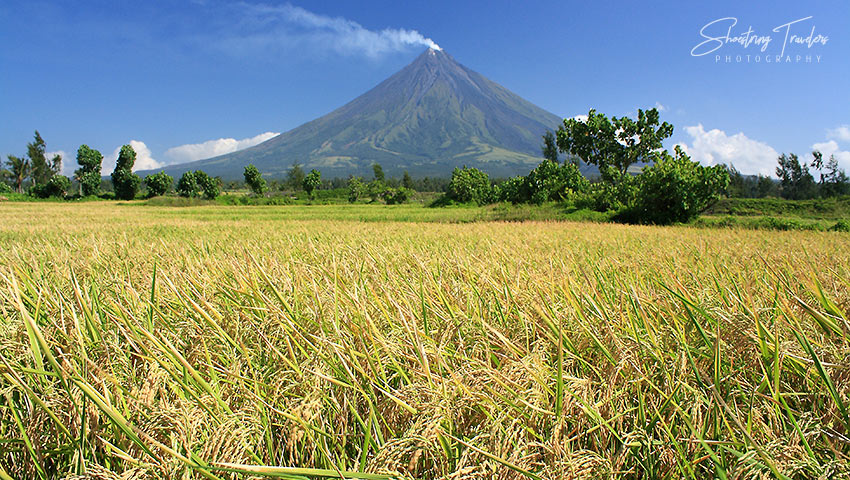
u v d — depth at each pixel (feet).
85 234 53.06
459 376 6.23
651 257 21.47
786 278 11.67
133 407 5.79
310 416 5.72
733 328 7.35
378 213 144.87
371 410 5.82
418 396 6.06
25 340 7.41
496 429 5.44
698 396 5.77
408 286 11.76
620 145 151.33
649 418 6.45
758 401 6.33
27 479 5.72
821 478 4.53
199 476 4.98
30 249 27.68
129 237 46.24
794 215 111.45
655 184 90.38
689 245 29.81
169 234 52.80
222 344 7.96
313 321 8.39
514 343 7.63
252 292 9.82
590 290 10.16
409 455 5.61
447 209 172.04
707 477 5.52
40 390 6.18
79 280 13.60
